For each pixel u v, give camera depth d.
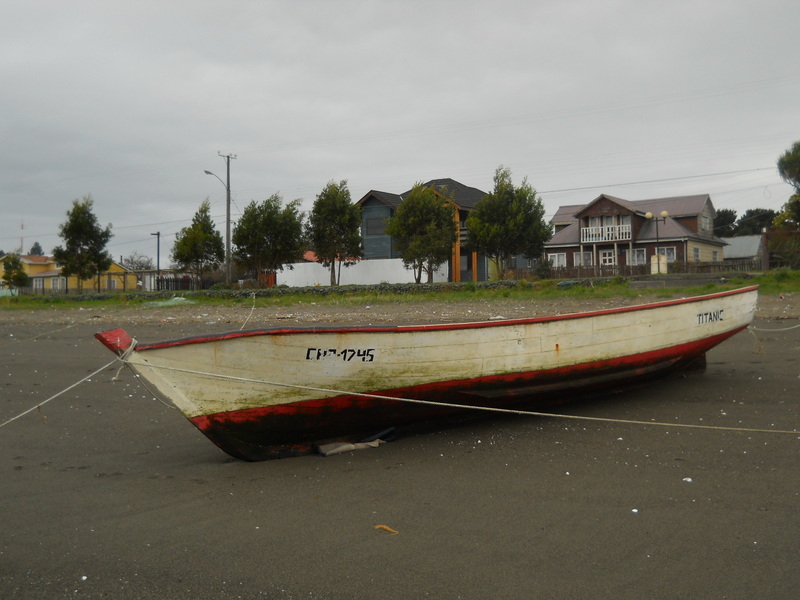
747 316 8.73
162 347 4.98
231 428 5.34
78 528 4.24
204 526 4.20
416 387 5.82
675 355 7.63
